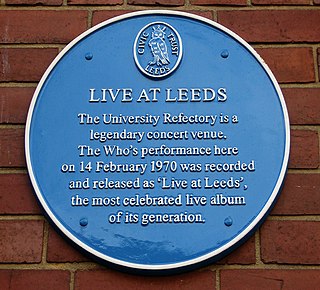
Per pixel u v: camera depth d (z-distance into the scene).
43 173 1.36
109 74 1.45
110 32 1.49
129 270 1.29
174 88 1.44
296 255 1.32
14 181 1.39
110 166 1.37
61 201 1.34
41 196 1.34
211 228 1.31
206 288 1.30
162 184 1.35
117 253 1.30
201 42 1.48
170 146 1.38
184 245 1.30
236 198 1.33
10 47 1.51
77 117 1.41
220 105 1.42
